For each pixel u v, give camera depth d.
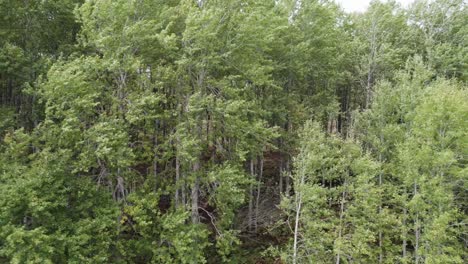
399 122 24.89
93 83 16.95
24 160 16.98
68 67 15.73
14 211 14.38
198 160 18.81
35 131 16.41
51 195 14.96
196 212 18.89
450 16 34.12
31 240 13.54
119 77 18.08
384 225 20.50
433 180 16.91
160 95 17.62
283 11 22.06
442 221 16.23
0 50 17.08
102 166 17.56
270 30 18.94
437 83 22.70
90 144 15.88
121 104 17.50
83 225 15.52
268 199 27.14
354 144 18.80
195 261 17.23
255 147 20.14
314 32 24.19
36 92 16.31
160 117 17.53
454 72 29.08
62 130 15.76
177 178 18.81
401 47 33.19
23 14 18.75
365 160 17.78
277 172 29.91
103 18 16.25
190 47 16.88
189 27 15.88
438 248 17.64
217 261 21.08
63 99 15.55
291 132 23.36
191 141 16.25
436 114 16.94
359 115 23.62
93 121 16.91
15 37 18.98
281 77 24.08
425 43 31.77
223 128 19.91
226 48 18.12
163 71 17.53
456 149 17.92
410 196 21.91
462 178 18.22
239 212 25.70
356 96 35.12
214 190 18.48
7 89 21.53
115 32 16.45
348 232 20.11
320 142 17.88
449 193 18.05
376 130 22.58
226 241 18.61
